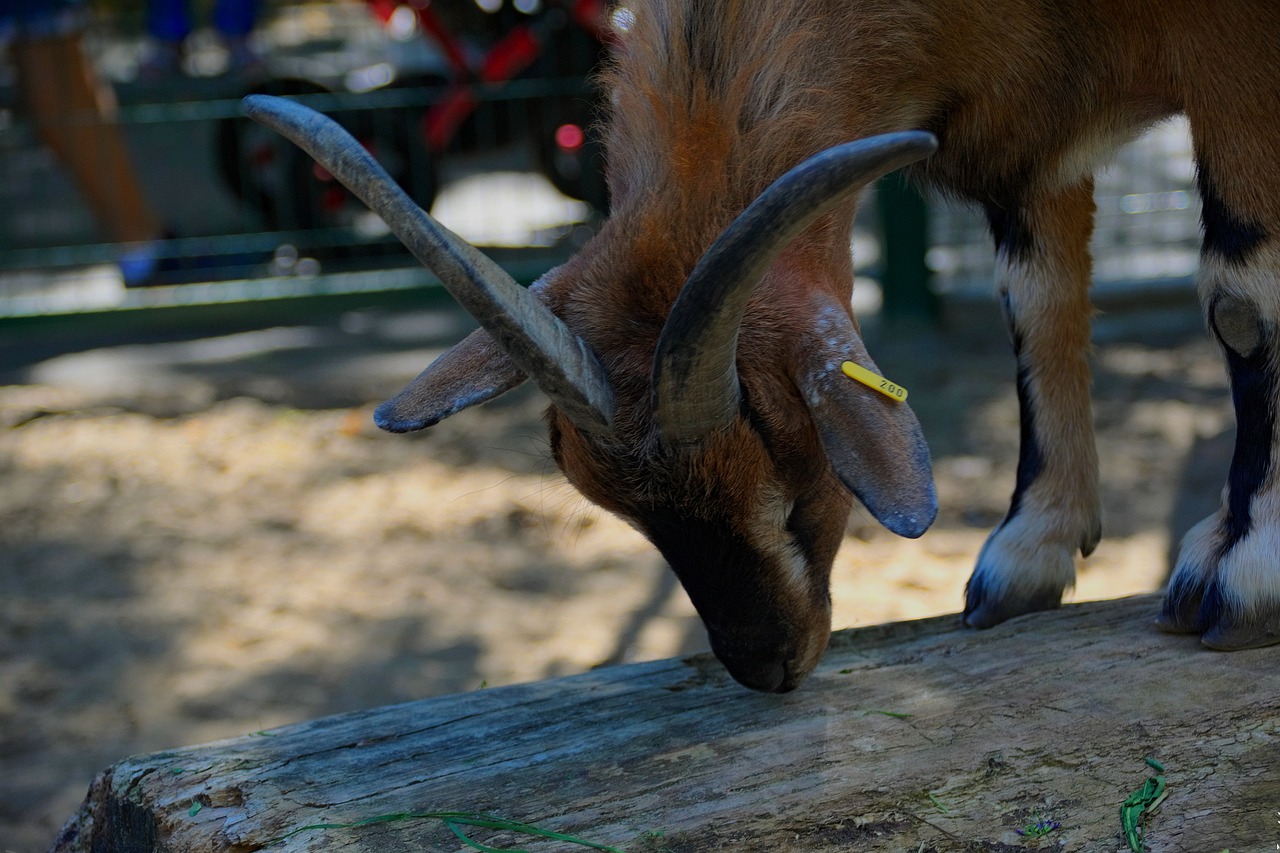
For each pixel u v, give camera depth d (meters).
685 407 2.67
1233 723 3.01
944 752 2.98
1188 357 8.91
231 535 7.11
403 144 10.07
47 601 6.47
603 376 2.78
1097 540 4.00
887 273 9.66
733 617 3.00
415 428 2.87
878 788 2.86
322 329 10.16
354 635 6.07
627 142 3.13
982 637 3.60
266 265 10.38
